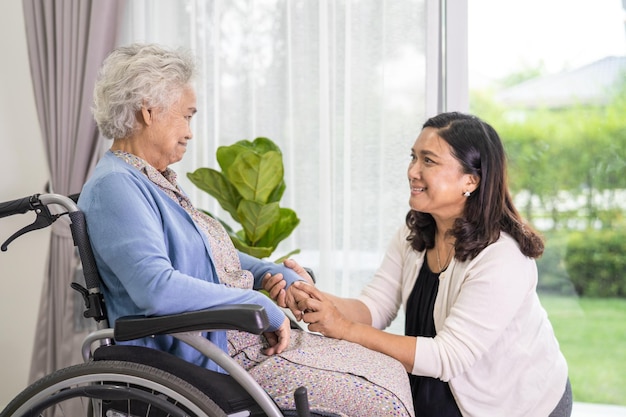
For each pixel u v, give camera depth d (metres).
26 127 2.70
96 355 1.38
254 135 2.59
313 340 1.63
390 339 1.64
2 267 2.73
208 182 2.28
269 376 1.46
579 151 2.44
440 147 1.68
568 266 2.48
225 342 1.52
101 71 1.52
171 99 1.49
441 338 1.63
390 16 2.45
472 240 1.66
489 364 1.66
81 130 2.58
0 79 2.70
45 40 2.61
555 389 1.68
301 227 2.59
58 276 2.62
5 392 2.77
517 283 1.63
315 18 2.51
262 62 2.57
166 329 1.29
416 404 1.72
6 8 2.67
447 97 2.45
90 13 2.57
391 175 2.49
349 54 2.47
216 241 1.65
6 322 2.75
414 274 1.83
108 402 1.39
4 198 2.72
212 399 1.33
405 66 2.45
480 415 1.64
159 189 1.50
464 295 1.64
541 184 2.48
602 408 2.47
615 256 2.43
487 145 1.69
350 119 2.49
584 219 2.45
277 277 1.75
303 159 2.57
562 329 2.50
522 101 2.48
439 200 1.70
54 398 1.33
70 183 2.61
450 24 2.43
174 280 1.33
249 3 2.56
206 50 2.60
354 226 2.52
